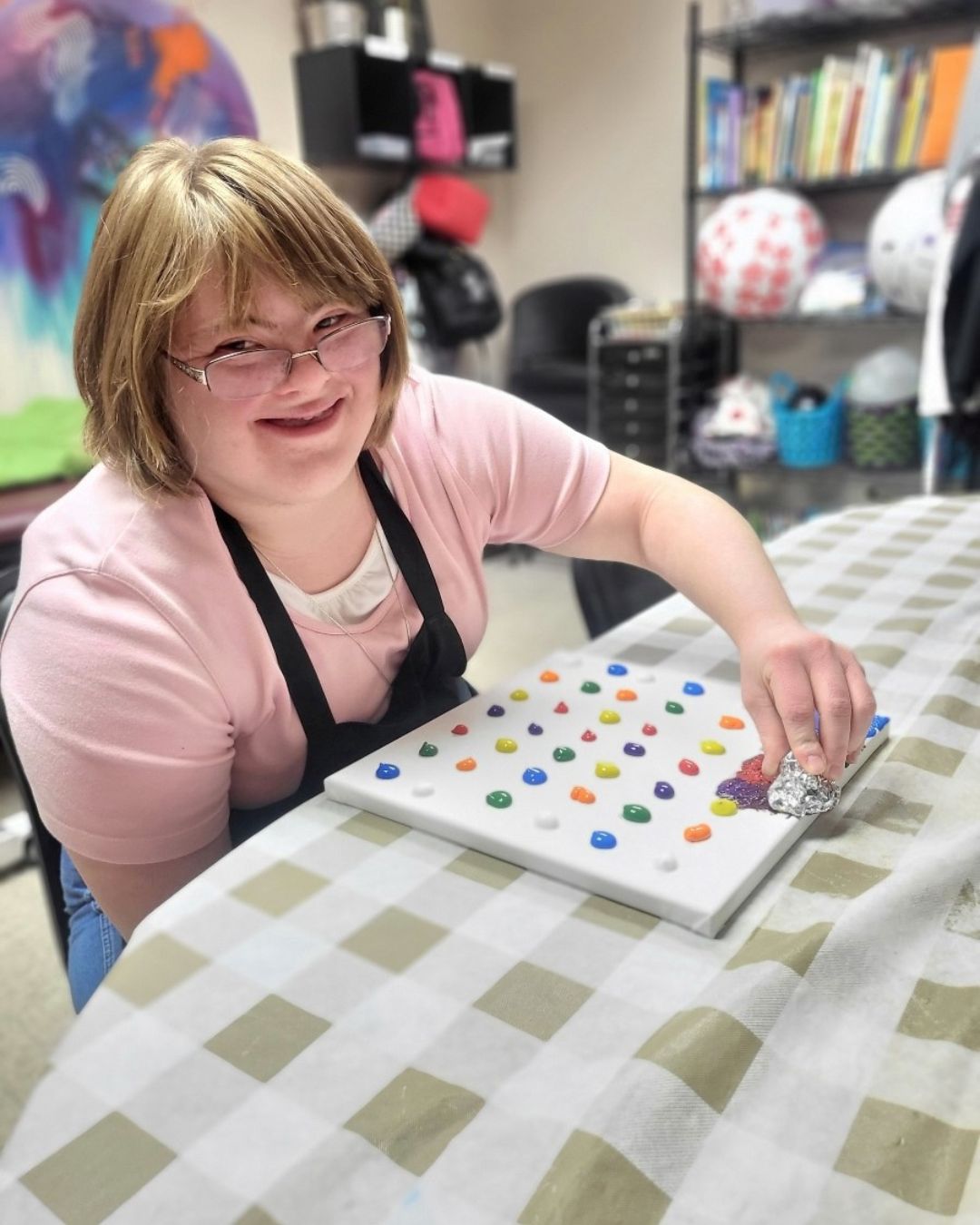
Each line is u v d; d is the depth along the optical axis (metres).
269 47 3.14
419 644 0.82
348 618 0.77
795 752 0.61
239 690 0.69
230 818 0.81
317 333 0.60
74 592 0.64
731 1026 0.45
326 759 0.76
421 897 0.56
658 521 0.83
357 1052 0.45
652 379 3.31
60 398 2.73
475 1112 0.42
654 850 0.56
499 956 0.51
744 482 3.78
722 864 0.55
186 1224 0.37
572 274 4.00
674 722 0.71
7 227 2.56
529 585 3.35
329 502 0.71
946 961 0.50
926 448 2.82
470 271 3.42
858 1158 0.39
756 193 3.03
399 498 0.78
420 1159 0.39
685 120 3.55
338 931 0.53
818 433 3.13
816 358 3.51
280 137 3.23
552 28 3.79
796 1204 0.38
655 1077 0.42
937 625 0.93
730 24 3.09
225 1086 0.43
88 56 2.64
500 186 4.05
